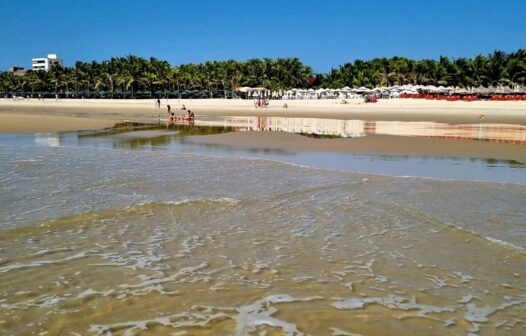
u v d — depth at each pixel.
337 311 4.96
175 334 4.44
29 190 10.59
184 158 16.47
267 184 11.67
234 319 4.75
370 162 16.11
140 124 36.44
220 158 16.50
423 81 107.25
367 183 11.88
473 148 20.16
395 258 6.56
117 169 13.80
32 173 12.85
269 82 116.69
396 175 13.36
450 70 101.50
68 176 12.45
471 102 70.25
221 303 5.11
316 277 5.87
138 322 4.66
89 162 15.22
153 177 12.48
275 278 5.82
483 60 94.44
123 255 6.56
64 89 135.75
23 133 27.48
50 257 6.44
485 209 9.27
